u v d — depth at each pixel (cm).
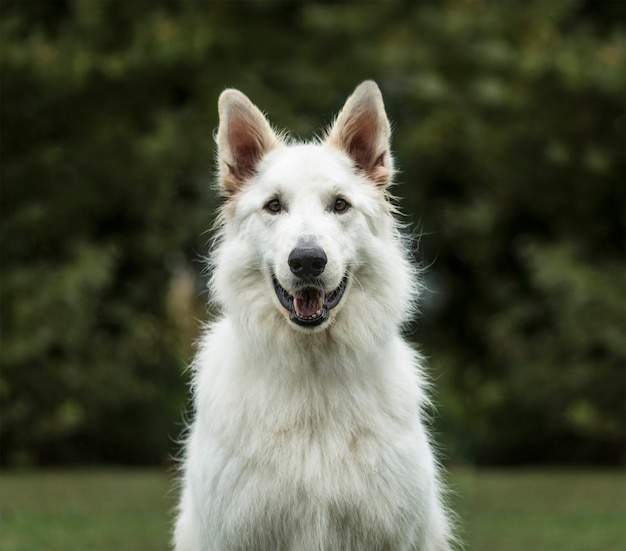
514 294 2072
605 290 1802
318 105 2117
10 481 1512
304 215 599
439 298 2225
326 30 2125
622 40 1998
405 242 680
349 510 580
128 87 1970
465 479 1545
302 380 593
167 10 2069
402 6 2203
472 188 2173
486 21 2122
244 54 2127
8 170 1919
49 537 1028
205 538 611
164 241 1961
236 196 644
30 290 1788
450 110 2067
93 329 1931
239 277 613
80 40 1938
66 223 1942
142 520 1142
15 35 1920
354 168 652
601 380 1819
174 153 1884
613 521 1155
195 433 628
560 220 2053
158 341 2025
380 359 609
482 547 1006
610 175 1970
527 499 1331
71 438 1897
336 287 584
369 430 591
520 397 1884
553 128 1992
